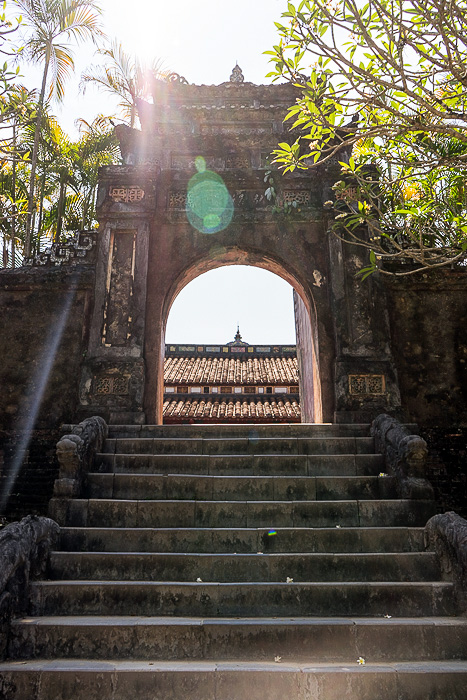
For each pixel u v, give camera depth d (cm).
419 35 455
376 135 520
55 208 1436
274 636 405
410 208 621
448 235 638
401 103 506
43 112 1181
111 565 490
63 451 593
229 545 526
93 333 858
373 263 606
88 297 890
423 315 877
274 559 490
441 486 769
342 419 803
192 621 418
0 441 808
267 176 940
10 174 1288
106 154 1382
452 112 451
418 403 835
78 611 446
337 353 844
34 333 873
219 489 618
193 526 566
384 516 571
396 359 855
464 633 408
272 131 988
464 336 865
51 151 1326
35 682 363
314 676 362
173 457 666
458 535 456
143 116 995
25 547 443
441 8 423
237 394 1722
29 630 406
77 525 566
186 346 1986
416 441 591
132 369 839
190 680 363
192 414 1551
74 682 363
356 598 452
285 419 1536
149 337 872
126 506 572
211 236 924
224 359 1972
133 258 905
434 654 403
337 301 869
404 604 451
